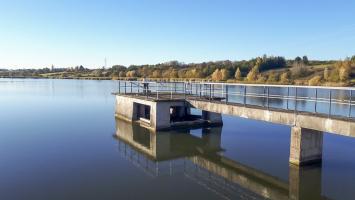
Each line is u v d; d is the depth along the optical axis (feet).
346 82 222.89
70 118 99.50
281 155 59.06
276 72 307.17
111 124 89.20
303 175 47.83
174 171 52.34
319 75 265.34
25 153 60.23
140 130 80.38
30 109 120.88
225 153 61.16
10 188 43.57
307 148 48.39
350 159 54.24
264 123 89.97
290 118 48.93
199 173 51.65
